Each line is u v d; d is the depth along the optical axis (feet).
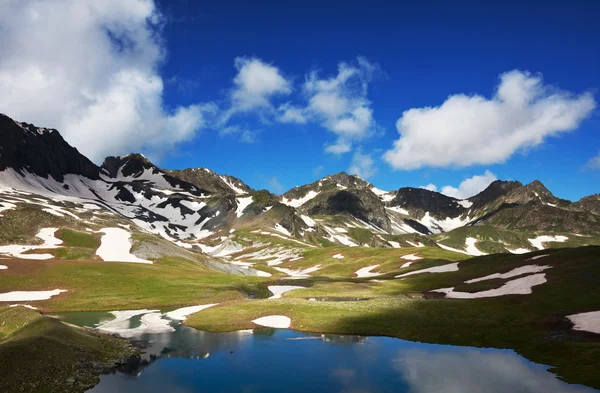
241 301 253.24
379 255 601.21
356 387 109.70
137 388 108.88
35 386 103.55
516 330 163.84
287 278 419.74
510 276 281.33
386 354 142.31
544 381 111.14
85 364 124.06
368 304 221.87
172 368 127.03
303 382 113.80
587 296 201.67
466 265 380.99
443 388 107.45
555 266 274.57
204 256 559.38
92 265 342.85
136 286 300.20
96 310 244.22
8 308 177.47
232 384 112.57
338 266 568.00
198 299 280.92
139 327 192.65
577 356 127.95
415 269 452.76
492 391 104.53
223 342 161.48
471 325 173.47
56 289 280.51
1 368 107.14
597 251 289.53
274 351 147.13
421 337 164.25
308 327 184.44
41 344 126.41
